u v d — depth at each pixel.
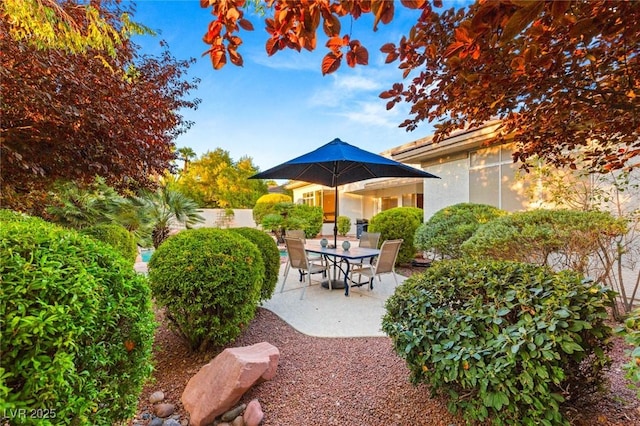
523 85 1.90
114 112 3.99
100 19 3.77
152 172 5.88
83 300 1.30
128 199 8.20
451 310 2.19
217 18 1.42
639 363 1.40
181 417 2.45
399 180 12.66
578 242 3.67
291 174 7.01
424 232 6.98
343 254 5.83
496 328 1.95
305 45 1.37
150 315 1.84
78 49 3.49
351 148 5.79
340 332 3.96
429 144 8.26
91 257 1.53
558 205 5.45
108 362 1.51
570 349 1.68
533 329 1.79
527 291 2.05
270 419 2.34
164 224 9.57
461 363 1.92
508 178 7.02
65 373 1.19
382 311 4.82
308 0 1.23
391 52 1.90
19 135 3.46
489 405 1.78
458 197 8.47
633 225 4.33
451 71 1.88
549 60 1.66
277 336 3.84
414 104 2.26
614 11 1.35
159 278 3.11
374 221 8.76
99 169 3.97
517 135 2.69
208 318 3.16
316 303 5.25
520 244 3.94
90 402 1.32
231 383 2.42
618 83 1.95
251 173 23.95
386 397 2.51
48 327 1.14
